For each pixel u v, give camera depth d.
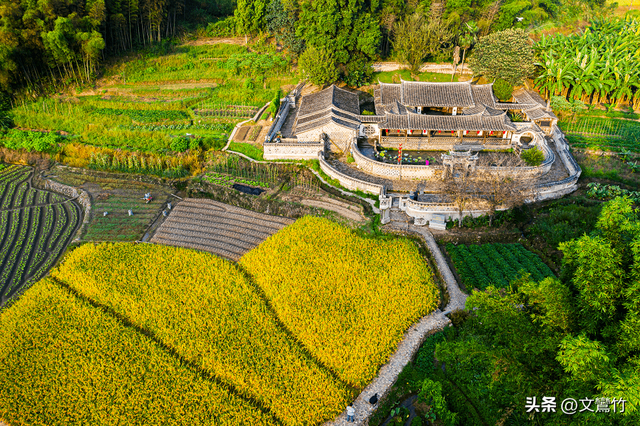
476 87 87.50
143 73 106.69
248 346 45.12
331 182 73.31
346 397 40.94
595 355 26.16
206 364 43.50
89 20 97.56
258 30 116.31
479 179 64.62
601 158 78.56
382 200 65.75
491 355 33.50
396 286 51.94
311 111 85.75
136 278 54.16
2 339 46.28
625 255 30.53
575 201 67.19
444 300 52.31
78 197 73.88
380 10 111.38
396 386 42.66
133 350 44.62
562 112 91.94
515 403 32.94
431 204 63.03
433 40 100.88
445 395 41.53
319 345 45.25
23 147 84.44
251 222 67.44
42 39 92.81
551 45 95.00
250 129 88.38
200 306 50.03
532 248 59.59
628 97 92.56
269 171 77.25
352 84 102.44
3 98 93.69
